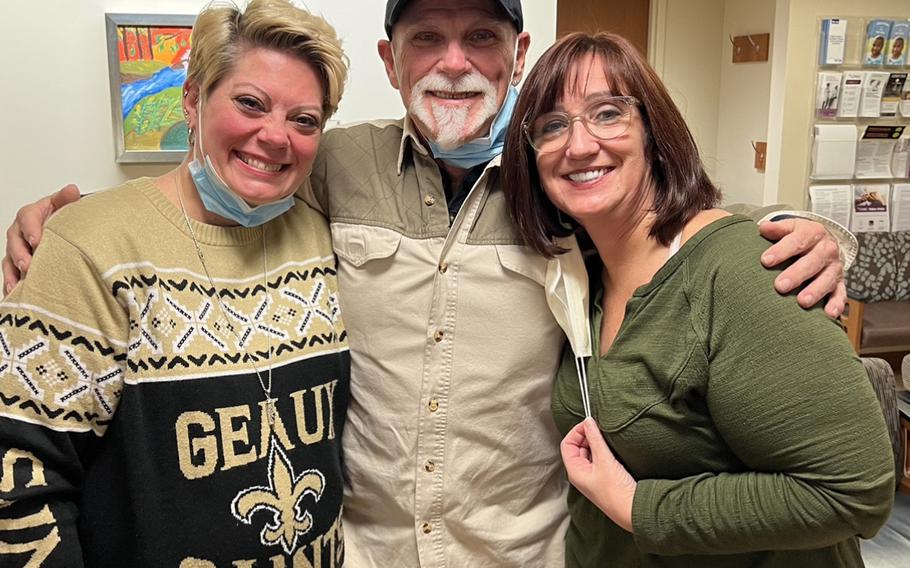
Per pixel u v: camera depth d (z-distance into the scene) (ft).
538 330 4.25
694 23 16.88
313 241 4.28
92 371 3.50
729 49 16.87
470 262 4.21
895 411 7.72
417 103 4.22
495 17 4.10
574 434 4.03
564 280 4.11
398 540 4.39
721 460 3.67
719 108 17.44
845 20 14.79
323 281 4.19
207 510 3.62
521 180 4.05
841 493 3.16
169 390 3.57
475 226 4.26
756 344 3.30
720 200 4.02
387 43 4.65
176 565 3.59
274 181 3.76
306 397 3.93
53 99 6.34
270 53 3.60
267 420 3.77
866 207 15.65
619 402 3.76
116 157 6.53
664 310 3.64
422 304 4.23
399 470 4.29
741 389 3.33
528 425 4.38
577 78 3.78
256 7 3.64
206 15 3.65
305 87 3.69
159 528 3.57
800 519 3.26
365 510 4.50
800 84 14.98
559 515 4.64
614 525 4.07
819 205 15.44
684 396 3.54
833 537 3.27
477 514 4.37
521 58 4.59
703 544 3.51
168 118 6.51
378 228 4.28
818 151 15.19
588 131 3.72
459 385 4.23
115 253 3.55
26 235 3.72
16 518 3.38
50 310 3.44
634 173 3.79
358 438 4.44
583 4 16.43
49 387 3.42
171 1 6.46
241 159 3.69
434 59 4.16
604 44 3.84
